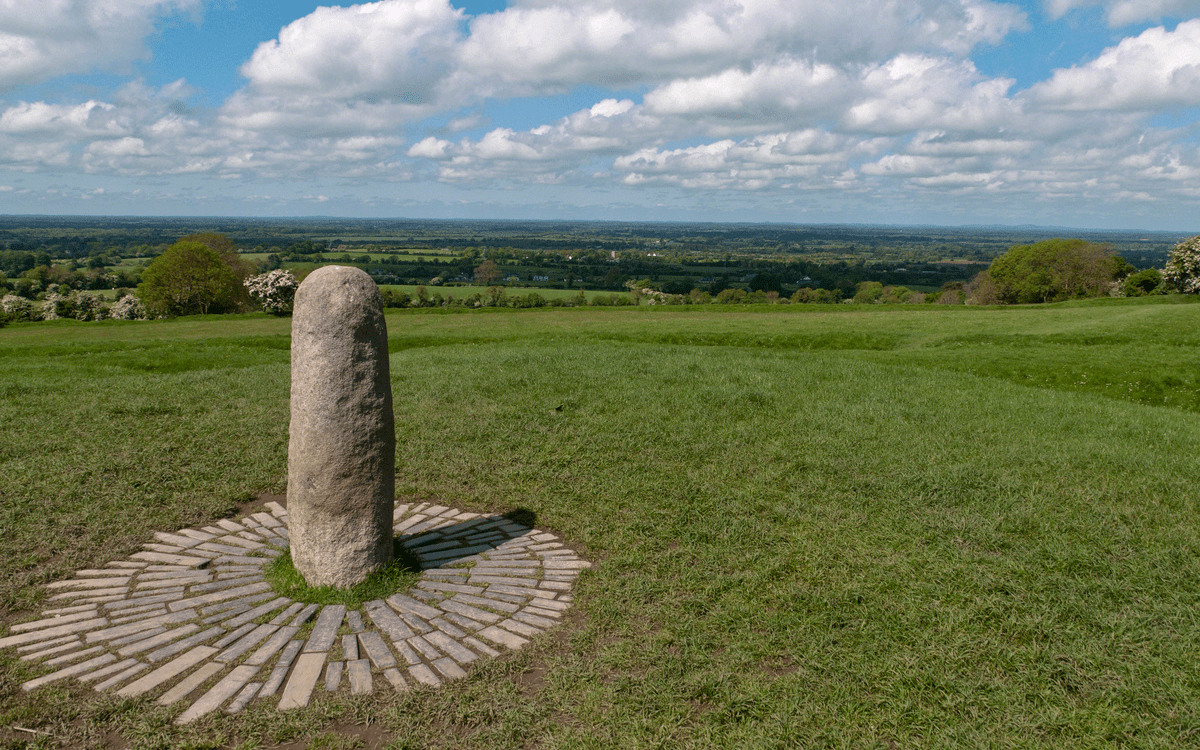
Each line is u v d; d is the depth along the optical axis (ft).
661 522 23.56
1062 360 65.82
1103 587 18.49
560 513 24.54
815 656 15.44
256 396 40.96
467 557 21.15
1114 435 34.32
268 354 71.26
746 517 23.79
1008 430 34.73
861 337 91.15
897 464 29.04
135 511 23.80
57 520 22.70
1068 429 35.37
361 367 18.12
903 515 23.76
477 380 45.06
